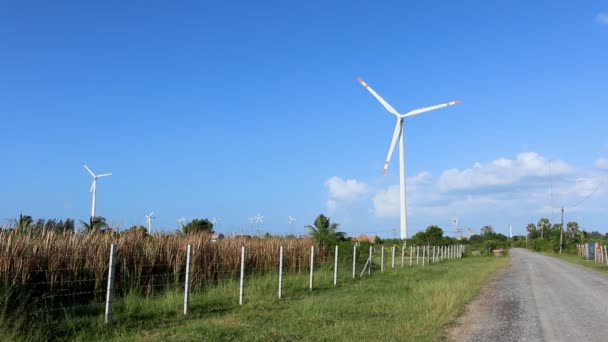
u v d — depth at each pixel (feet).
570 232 338.75
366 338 34.37
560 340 36.14
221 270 65.77
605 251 159.22
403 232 184.96
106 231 54.54
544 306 53.57
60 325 34.88
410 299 53.31
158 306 43.62
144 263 54.13
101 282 48.16
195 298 49.32
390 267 111.45
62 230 49.32
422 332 36.86
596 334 38.32
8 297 33.91
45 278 43.86
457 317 45.42
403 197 185.78
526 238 497.05
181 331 35.24
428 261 146.61
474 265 132.05
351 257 99.09
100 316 38.58
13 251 40.40
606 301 57.98
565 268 126.21
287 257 86.28
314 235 105.91
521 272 108.58
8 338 29.43
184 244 60.34
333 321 40.81
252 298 51.93
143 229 59.11
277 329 36.73
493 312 49.06
